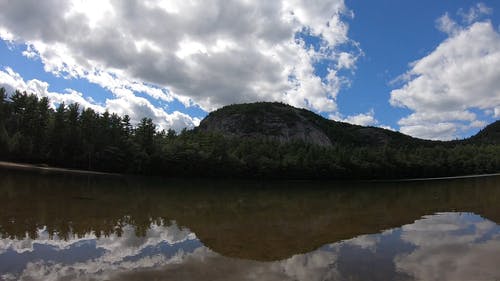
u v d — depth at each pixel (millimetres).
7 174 66312
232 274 18375
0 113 95938
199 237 27484
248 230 31547
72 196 46438
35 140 96750
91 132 104188
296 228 33156
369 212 45781
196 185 86875
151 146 110000
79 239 24078
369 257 22297
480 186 97750
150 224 32062
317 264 20672
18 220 28797
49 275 16656
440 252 23688
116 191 58156
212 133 134000
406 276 18500
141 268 18578
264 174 121438
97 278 16609
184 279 17219
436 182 123250
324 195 71750
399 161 149625
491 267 20281
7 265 17719
